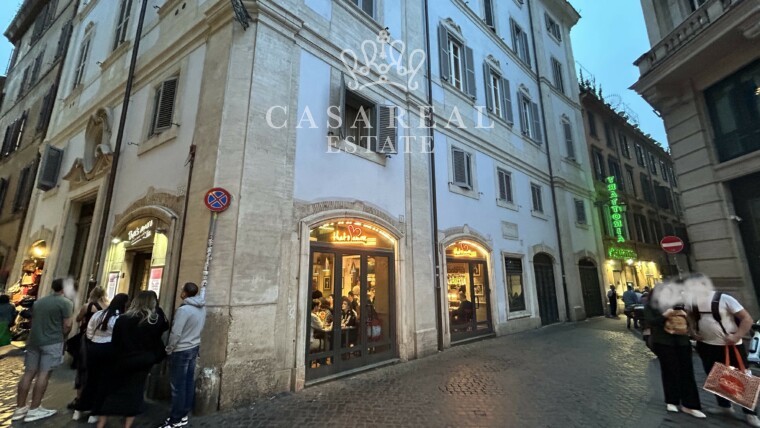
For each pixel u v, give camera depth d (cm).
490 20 1394
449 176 986
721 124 891
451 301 930
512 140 1315
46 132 1226
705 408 459
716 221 872
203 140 569
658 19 1051
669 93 980
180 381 406
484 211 1095
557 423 412
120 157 780
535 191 1408
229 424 416
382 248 760
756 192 821
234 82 568
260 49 593
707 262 886
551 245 1395
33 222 1115
